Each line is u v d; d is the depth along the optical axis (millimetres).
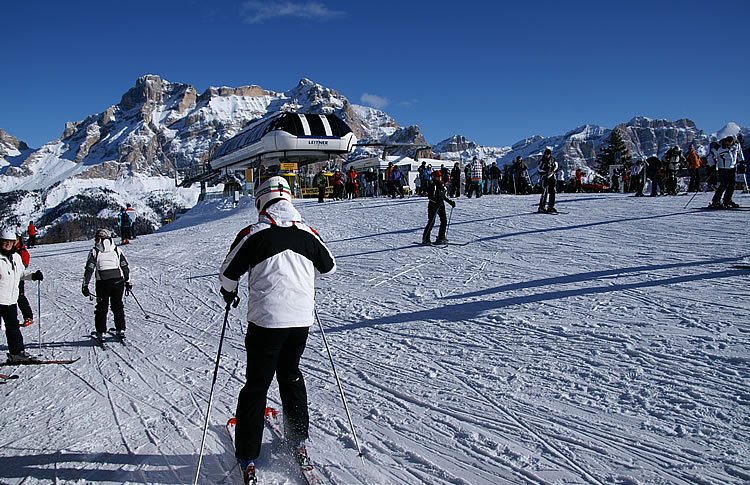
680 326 4855
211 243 17234
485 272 8195
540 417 3535
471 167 20672
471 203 18328
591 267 7691
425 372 4574
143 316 8359
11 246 6004
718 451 2910
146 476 3117
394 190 23875
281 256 2867
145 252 16922
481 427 3475
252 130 42156
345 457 3215
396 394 4168
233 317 7680
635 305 5645
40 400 4730
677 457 2902
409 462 3107
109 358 6066
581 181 32031
